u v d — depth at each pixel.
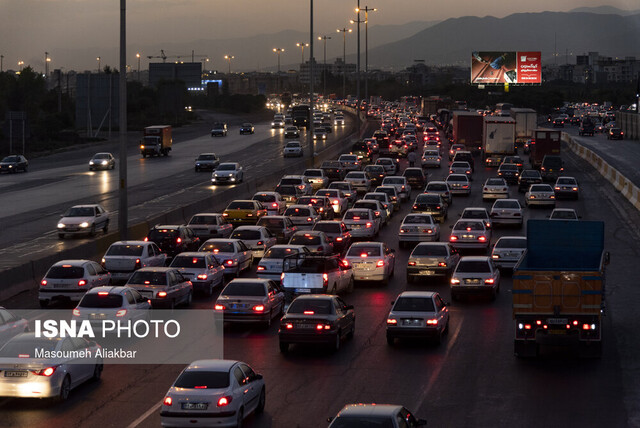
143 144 184.12
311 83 150.62
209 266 59.81
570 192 114.06
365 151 171.75
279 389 37.41
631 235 85.75
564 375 39.62
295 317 43.62
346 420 24.66
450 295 60.28
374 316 53.62
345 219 85.06
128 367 41.22
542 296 41.66
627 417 33.22
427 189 109.75
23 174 151.38
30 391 34.31
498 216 92.06
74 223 82.38
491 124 160.62
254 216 89.00
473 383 38.31
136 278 53.06
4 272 57.47
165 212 93.31
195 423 29.77
